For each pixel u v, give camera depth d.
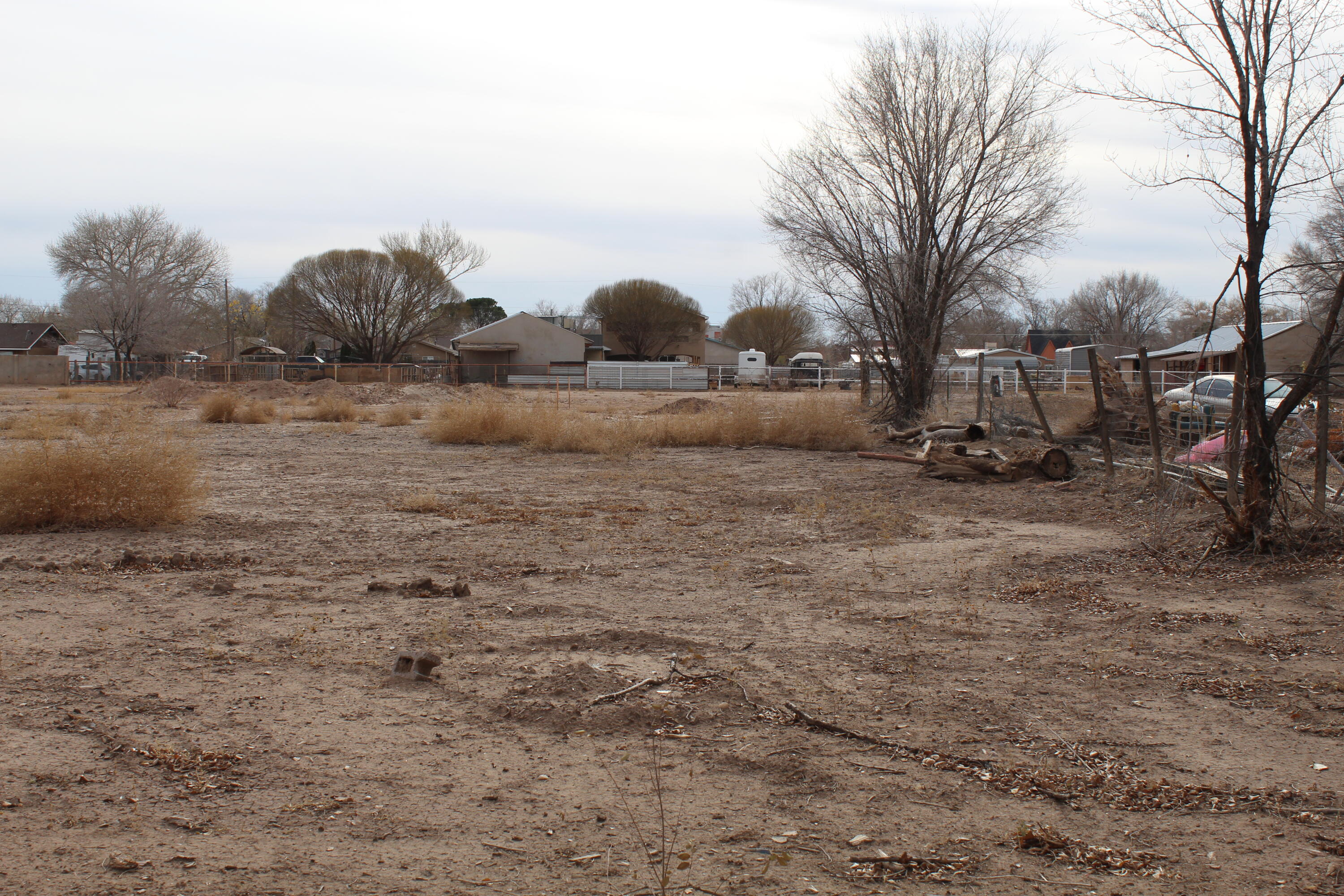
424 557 8.81
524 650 5.88
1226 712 4.98
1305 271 9.06
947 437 18.83
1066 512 11.77
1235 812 3.86
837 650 6.00
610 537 10.02
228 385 45.09
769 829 3.63
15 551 8.78
